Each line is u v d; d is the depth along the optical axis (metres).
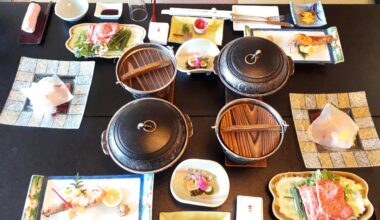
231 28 1.39
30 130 1.16
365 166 1.09
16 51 1.33
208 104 1.21
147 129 0.94
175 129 0.96
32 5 1.39
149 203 1.02
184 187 1.04
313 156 1.11
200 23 1.37
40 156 1.11
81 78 1.27
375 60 1.32
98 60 1.31
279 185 1.05
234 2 1.68
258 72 1.05
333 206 0.97
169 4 1.46
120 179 1.07
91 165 1.10
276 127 1.03
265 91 1.07
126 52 1.15
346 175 1.05
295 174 1.06
